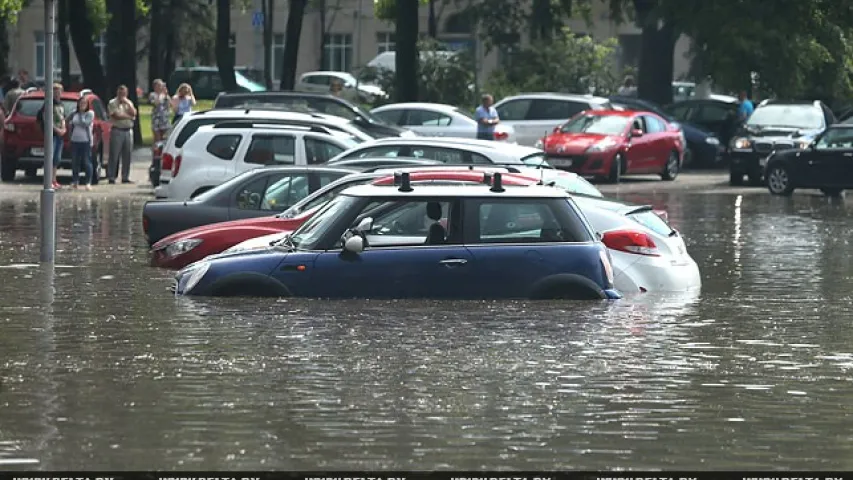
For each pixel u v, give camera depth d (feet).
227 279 143.43
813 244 223.51
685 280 160.76
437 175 165.07
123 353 115.55
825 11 473.26
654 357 117.39
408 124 380.99
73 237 212.23
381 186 146.51
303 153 238.27
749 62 454.40
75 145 305.94
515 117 417.08
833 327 135.95
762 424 93.91
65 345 119.24
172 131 254.06
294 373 107.76
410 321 130.62
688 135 442.91
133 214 251.80
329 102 341.21
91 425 90.89
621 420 94.22
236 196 190.80
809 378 109.81
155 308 138.72
